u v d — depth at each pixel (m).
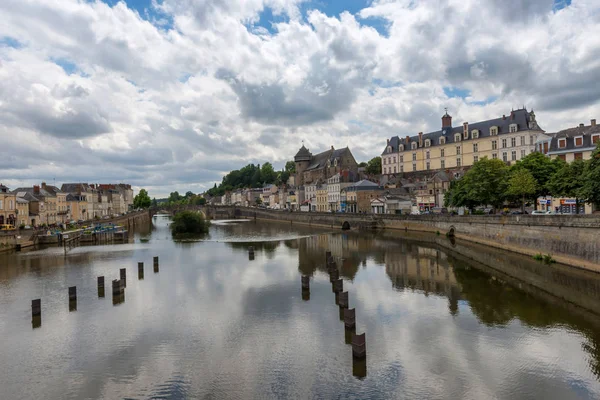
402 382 20.20
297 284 40.38
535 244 50.53
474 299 33.59
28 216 100.44
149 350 24.80
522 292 35.22
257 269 48.66
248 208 168.75
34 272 49.50
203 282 41.94
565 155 69.12
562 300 32.34
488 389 19.45
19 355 24.58
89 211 150.62
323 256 58.16
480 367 21.58
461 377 20.59
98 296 37.28
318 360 22.81
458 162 120.44
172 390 20.09
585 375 20.58
